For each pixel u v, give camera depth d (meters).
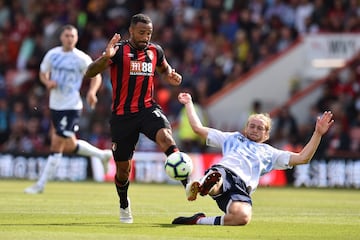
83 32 86.38
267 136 31.02
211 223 29.47
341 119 72.31
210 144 31.05
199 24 83.19
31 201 40.75
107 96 77.81
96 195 46.94
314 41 78.12
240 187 29.52
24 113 78.88
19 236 25.45
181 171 28.59
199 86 77.25
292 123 72.12
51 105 47.50
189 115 31.28
